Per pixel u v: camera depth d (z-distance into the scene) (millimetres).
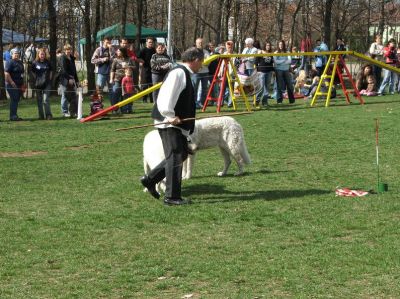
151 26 53938
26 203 8969
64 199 9156
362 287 5848
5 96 26781
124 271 6332
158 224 7863
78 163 11844
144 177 8789
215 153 12492
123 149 13289
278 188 9617
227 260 6570
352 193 9086
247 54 19078
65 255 6801
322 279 6043
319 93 20688
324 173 10555
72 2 40094
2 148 13719
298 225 7719
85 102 24516
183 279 6109
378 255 6598
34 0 37219
